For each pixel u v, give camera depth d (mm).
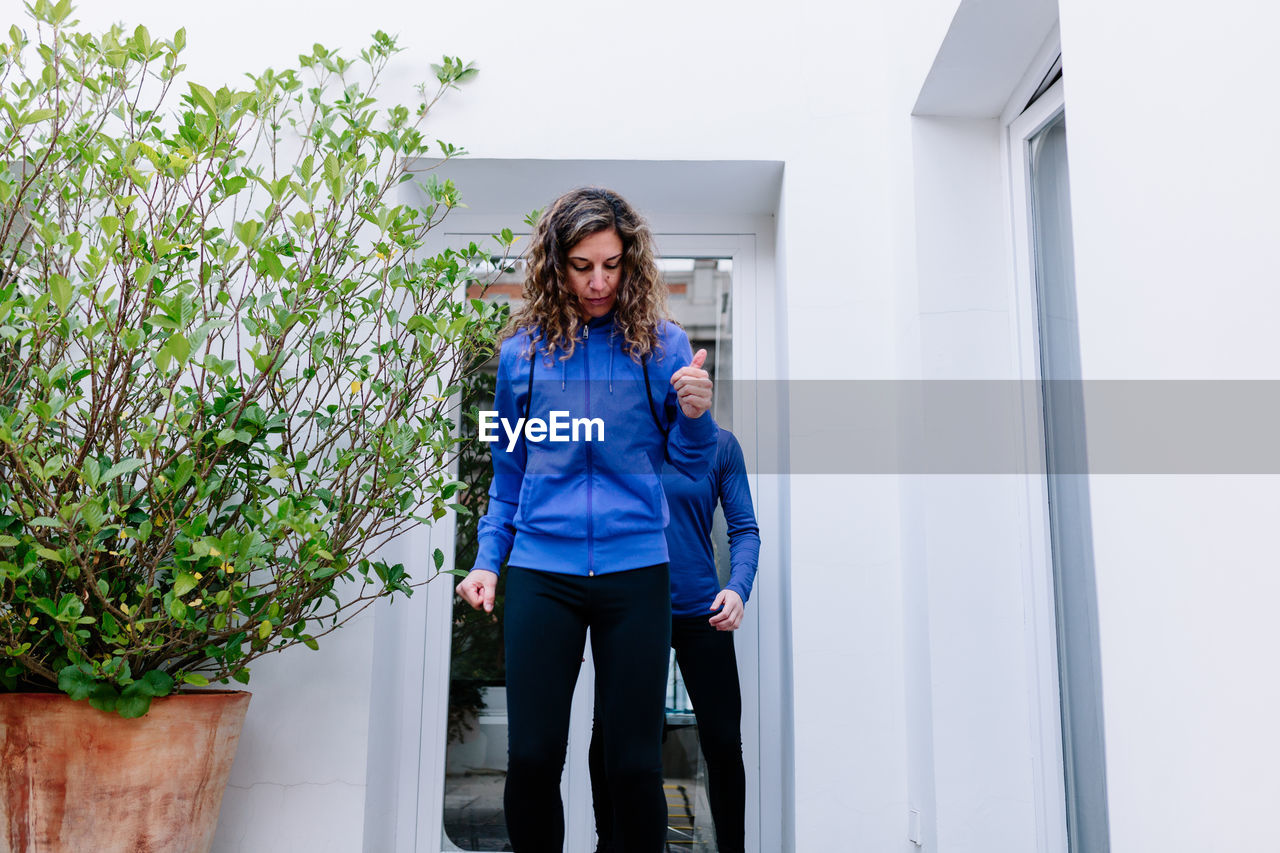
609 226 1598
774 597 2504
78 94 2000
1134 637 1153
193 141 1850
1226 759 980
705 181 2484
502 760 2424
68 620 1578
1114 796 1197
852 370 2301
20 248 1879
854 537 2242
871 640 2205
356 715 2133
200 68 2365
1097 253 1247
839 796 2152
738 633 2484
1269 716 917
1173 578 1075
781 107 2396
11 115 1739
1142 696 1136
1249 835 945
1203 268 1026
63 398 1607
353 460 1938
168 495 1734
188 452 1853
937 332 2148
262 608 1814
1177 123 1075
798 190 2363
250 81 2361
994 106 2193
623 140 2371
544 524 1594
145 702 1658
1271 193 918
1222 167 995
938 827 1979
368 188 2098
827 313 2324
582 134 2369
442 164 2371
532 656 1544
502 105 2379
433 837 2359
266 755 2115
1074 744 1916
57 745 1655
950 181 2213
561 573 1572
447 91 2381
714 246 2666
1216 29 1004
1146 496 1131
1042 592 2012
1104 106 1232
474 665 2459
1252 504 943
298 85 2148
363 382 2045
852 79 2410
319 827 2096
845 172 2373
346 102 2199
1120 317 1190
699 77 2402
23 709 1664
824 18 2432
